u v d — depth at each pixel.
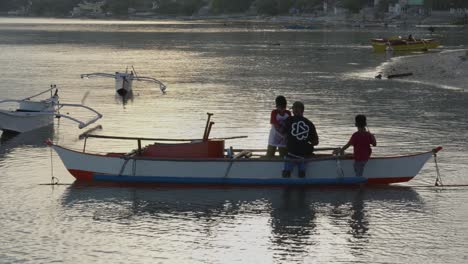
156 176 26.80
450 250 19.81
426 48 121.88
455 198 25.42
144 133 39.25
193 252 19.75
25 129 40.09
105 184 27.09
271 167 26.38
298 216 23.16
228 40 172.50
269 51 126.38
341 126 41.00
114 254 19.56
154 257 19.34
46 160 31.97
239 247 20.14
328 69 85.19
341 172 26.45
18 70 84.12
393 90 60.75
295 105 26.47
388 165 26.75
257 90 61.81
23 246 20.14
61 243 20.44
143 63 98.31
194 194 25.78
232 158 26.77
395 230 21.66
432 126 41.00
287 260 19.08
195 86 66.38
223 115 46.03
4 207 24.14
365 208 24.09
